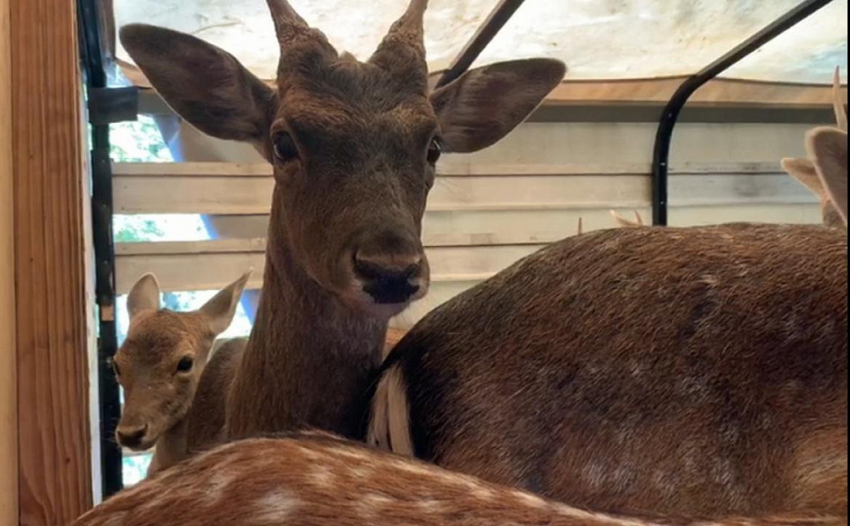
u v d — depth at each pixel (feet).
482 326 1.67
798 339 1.49
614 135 5.68
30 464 1.63
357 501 1.11
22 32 1.66
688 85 5.21
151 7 3.82
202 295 5.38
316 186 2.12
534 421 1.54
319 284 2.13
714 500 1.45
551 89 2.72
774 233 1.65
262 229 5.11
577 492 1.49
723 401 1.48
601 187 5.64
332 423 2.17
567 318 1.59
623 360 1.53
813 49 4.80
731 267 1.58
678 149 5.82
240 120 2.57
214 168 4.99
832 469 1.39
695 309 1.54
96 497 2.27
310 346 2.19
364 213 2.01
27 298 1.65
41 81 1.66
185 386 3.85
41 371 1.64
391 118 2.18
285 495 1.13
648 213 5.72
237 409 2.41
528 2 4.01
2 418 1.55
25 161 1.65
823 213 3.58
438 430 1.61
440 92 2.65
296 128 2.15
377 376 1.96
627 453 1.48
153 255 4.91
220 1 3.78
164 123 5.03
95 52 4.18
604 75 5.11
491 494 1.13
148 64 2.45
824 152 1.30
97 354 4.42
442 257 5.28
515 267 1.75
